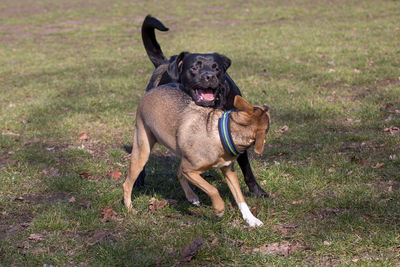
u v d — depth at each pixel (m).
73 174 5.86
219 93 4.72
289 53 12.92
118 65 13.36
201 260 3.85
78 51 16.25
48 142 7.30
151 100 4.49
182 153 4.04
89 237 4.33
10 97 10.30
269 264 3.74
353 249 3.86
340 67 10.77
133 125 7.93
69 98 9.86
